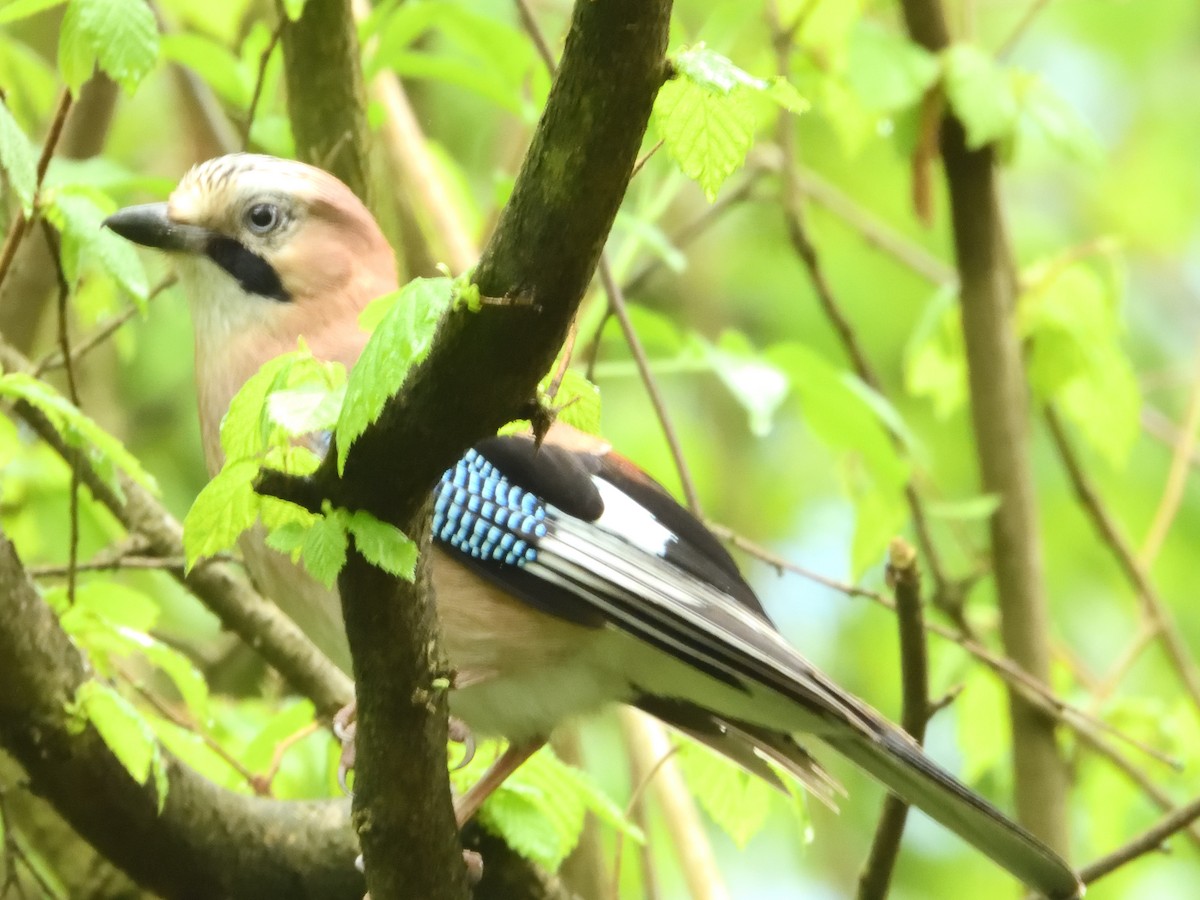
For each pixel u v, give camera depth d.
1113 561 12.59
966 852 12.02
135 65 5.08
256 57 8.13
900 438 8.96
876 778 6.31
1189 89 13.88
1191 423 9.51
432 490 4.34
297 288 6.88
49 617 5.33
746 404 7.52
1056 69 13.76
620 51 3.65
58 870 6.91
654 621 6.30
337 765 6.88
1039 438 12.60
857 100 9.16
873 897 6.23
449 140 11.61
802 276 12.85
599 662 6.60
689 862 7.69
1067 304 8.95
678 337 8.37
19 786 6.13
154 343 11.15
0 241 7.62
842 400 8.08
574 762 8.13
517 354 3.98
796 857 12.12
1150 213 13.77
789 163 9.03
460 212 9.56
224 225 6.86
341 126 7.54
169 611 10.01
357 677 4.59
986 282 8.77
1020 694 8.49
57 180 7.01
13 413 7.38
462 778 6.67
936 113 8.46
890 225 13.06
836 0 9.17
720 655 6.21
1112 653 12.46
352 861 5.90
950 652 8.56
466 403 4.06
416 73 8.14
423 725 4.66
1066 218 13.84
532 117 8.21
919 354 9.52
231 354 6.91
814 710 6.18
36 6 5.57
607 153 3.75
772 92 4.13
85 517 7.82
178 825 5.70
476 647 6.46
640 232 8.20
